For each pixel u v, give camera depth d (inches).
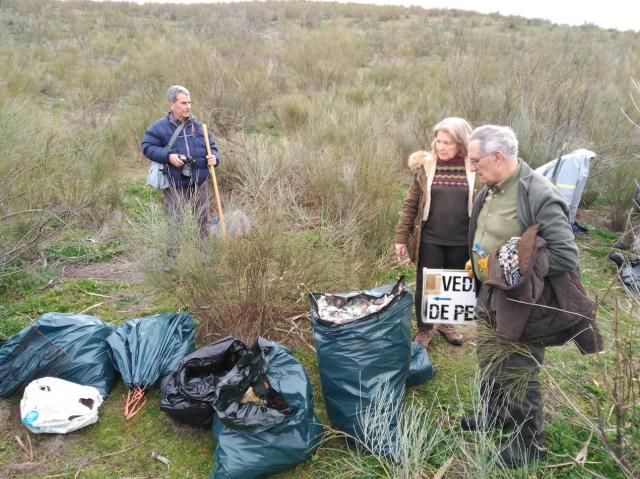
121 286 195.6
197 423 126.0
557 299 102.3
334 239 196.4
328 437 122.7
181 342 147.7
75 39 764.6
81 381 137.6
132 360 140.9
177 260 160.6
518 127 297.9
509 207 105.4
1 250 193.2
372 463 117.1
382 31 901.8
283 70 571.5
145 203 253.1
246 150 291.9
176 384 127.2
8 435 126.8
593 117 331.0
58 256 212.8
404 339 123.8
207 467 119.7
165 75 502.6
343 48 651.5
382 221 222.5
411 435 114.4
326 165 267.0
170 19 1090.7
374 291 136.2
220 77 434.6
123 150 347.3
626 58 554.6
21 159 243.6
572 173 231.6
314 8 1229.1
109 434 128.7
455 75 426.0
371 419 118.5
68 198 244.8
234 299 161.8
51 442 125.0
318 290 167.6
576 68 419.5
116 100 463.8
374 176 245.1
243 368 124.3
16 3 1000.2
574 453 119.6
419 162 151.3
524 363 110.3
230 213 194.2
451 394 143.3
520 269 97.9
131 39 787.4
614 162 283.6
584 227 250.1
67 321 145.3
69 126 358.9
